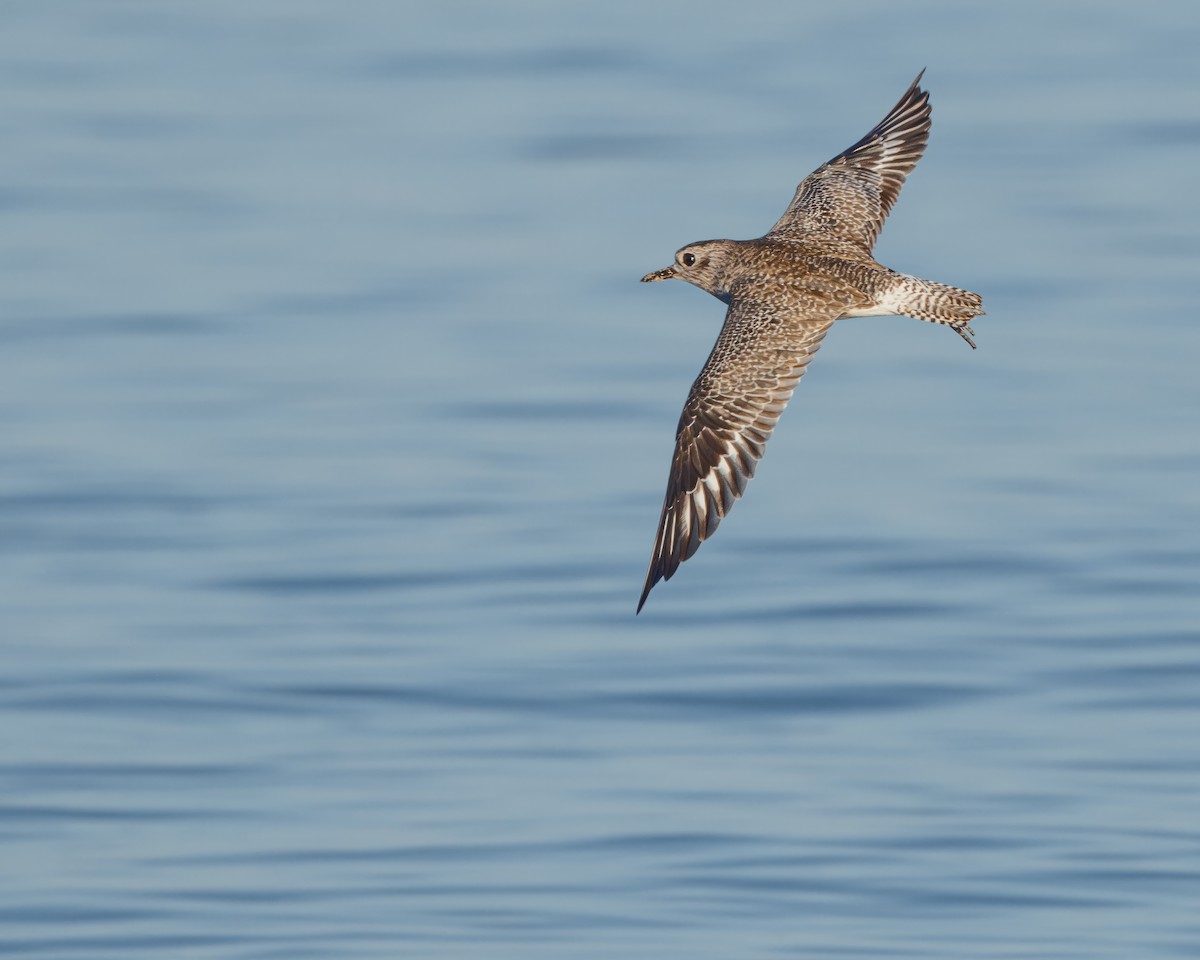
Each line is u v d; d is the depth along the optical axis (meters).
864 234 11.80
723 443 10.24
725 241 11.59
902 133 12.52
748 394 10.34
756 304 10.83
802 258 11.21
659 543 10.21
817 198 12.04
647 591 10.01
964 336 10.71
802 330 10.60
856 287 10.86
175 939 13.50
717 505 10.12
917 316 10.74
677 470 10.30
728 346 10.55
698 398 10.36
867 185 12.16
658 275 11.62
